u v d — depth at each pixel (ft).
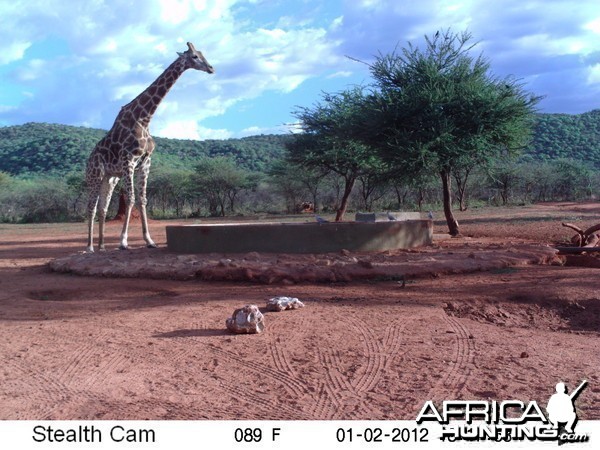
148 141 53.06
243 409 16.92
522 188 200.13
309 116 96.02
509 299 30.96
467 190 188.65
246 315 25.31
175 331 26.17
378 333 24.76
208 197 195.11
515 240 59.47
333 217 134.31
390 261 40.22
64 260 47.24
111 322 28.37
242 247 44.50
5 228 132.26
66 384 19.42
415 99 64.34
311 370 20.21
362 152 89.66
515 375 19.29
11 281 41.93
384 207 176.35
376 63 69.77
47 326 27.86
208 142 410.52
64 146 346.13
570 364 20.49
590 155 304.71
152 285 37.70
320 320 27.20
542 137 332.60
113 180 55.77
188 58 52.90
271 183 188.44
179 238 46.14
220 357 22.00
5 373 20.76
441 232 74.13
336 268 38.06
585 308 28.94
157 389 18.75
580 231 50.60
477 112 63.62
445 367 20.22
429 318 27.30
